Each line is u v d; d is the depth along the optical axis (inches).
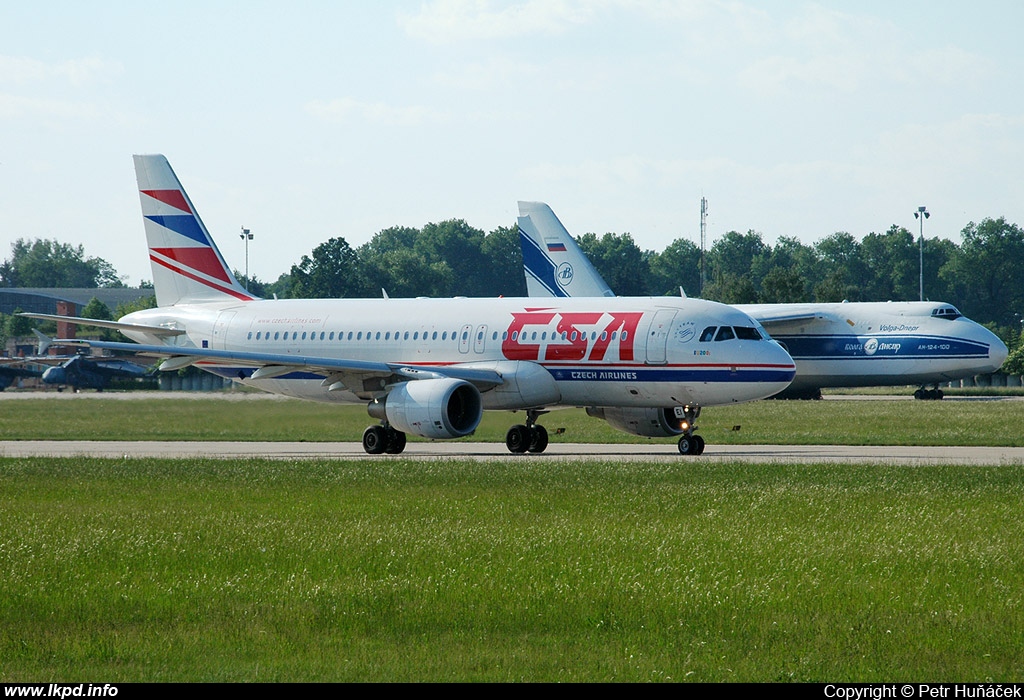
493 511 2485.2
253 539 2156.7
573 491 2792.8
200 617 1598.2
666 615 1601.9
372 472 3262.8
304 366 4163.4
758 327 4065.0
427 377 4138.8
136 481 3080.7
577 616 1595.7
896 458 3865.7
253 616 1601.9
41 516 2452.0
